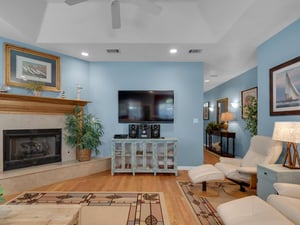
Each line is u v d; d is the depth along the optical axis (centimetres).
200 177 285
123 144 396
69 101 384
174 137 440
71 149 404
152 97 434
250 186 282
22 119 335
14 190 294
